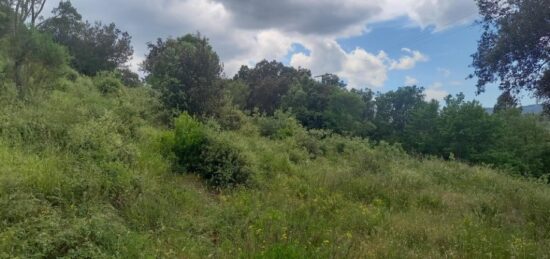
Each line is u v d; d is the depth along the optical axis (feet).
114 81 58.90
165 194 22.36
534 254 19.54
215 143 29.48
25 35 35.91
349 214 23.61
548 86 32.86
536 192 34.27
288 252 14.75
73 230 15.14
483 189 36.91
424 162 51.55
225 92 52.95
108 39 114.62
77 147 24.20
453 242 20.30
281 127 59.82
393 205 27.96
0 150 21.38
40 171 19.61
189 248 16.43
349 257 16.48
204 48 50.85
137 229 17.97
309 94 150.00
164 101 47.19
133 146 26.14
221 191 26.40
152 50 83.05
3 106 28.71
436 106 183.52
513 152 138.92
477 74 36.32
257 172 29.48
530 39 31.63
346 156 50.55
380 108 209.36
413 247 19.48
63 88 45.70
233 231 18.72
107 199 19.74
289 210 22.54
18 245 13.93
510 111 155.12
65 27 105.19
